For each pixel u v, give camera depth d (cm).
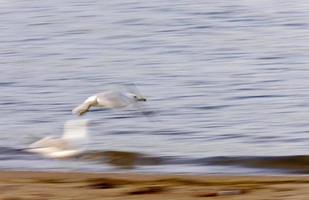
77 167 1445
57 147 1537
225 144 1658
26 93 2184
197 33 3005
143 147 1628
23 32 3091
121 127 1822
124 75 2419
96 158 1516
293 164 1468
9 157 1522
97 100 1182
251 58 2578
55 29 3136
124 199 1055
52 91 2220
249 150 1598
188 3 3500
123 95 1197
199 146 1639
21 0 3741
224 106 2016
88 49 2797
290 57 2566
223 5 3419
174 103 2066
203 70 2433
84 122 1597
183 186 1153
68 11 3478
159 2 3550
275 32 2962
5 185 1161
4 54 2739
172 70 2455
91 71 2472
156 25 3161
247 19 3188
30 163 1471
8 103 2062
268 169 1440
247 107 1998
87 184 1163
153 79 2361
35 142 1611
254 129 1789
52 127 1861
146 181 1230
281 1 3450
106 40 2938
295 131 1766
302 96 2094
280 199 1046
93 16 3366
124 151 1570
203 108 2005
